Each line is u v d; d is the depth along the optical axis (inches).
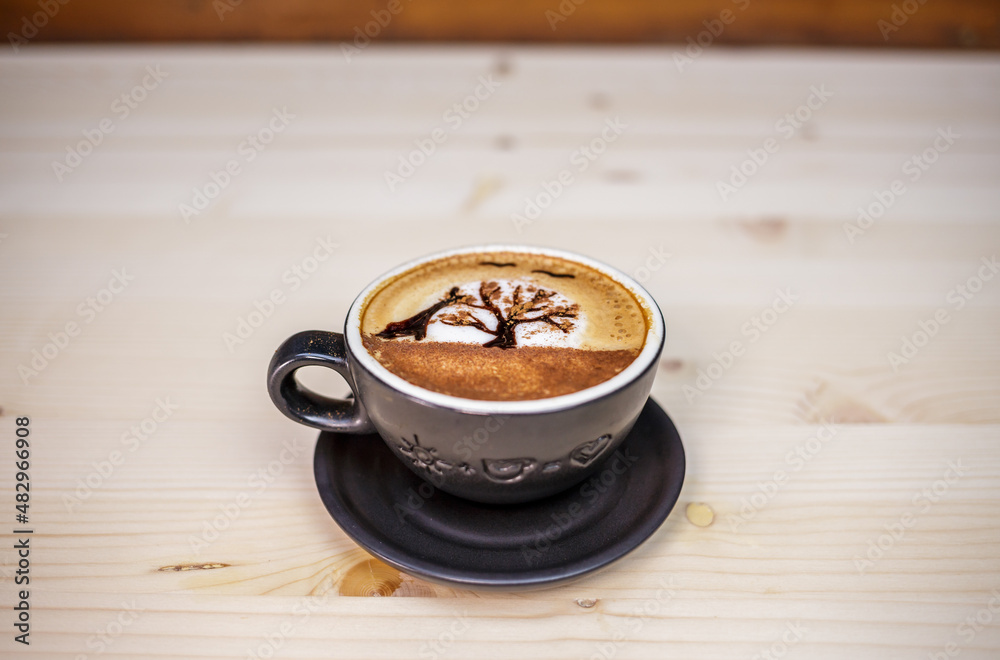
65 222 22.8
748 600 14.4
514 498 14.7
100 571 14.6
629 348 14.7
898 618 14.1
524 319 15.2
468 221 23.0
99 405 17.4
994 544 15.0
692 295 20.5
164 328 19.3
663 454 15.4
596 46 34.1
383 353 14.5
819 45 34.2
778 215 23.3
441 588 14.5
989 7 33.0
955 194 24.1
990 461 16.3
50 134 27.2
